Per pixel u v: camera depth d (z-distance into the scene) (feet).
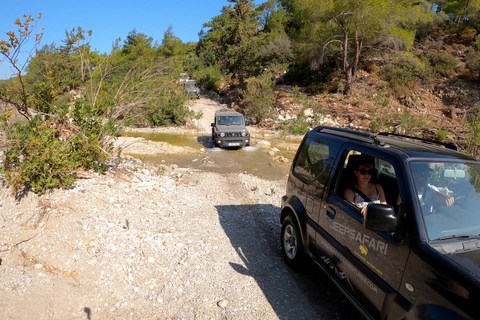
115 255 14.90
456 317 6.79
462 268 7.11
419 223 8.27
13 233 15.97
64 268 13.92
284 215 15.92
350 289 10.61
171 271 14.39
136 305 12.21
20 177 17.85
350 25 86.63
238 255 16.12
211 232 18.71
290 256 14.99
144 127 73.61
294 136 70.69
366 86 99.66
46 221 16.56
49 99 24.54
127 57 115.96
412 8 83.51
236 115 56.75
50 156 18.78
